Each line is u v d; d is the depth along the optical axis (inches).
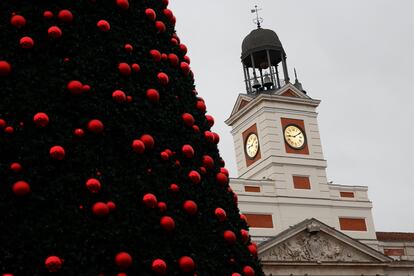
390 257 1503.4
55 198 296.8
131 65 351.6
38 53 328.2
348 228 1480.1
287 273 1317.7
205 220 345.1
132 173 324.5
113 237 301.4
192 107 379.2
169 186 336.5
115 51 349.1
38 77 319.6
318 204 1461.6
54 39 333.7
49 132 309.9
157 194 328.2
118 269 297.9
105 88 334.0
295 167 1482.5
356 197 1524.4
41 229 288.5
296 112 1549.0
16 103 309.0
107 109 329.1
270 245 1306.6
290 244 1342.3
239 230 366.6
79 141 314.2
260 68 1660.9
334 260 1370.6
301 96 1562.5
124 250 302.4
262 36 1628.9
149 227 316.8
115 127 328.8
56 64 328.2
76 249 289.9
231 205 370.6
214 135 384.2
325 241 1382.9
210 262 334.6
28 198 293.7
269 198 1416.1
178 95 372.2
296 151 1503.4
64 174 304.0
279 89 1537.9
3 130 301.4
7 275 275.1
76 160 308.3
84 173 307.7
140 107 343.3
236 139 1606.8
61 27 339.3
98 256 294.8
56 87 320.8
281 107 1534.2
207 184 358.9
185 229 331.9
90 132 319.3
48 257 282.8
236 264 348.8
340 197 1504.7
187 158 354.0
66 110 319.3
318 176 1501.0
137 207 317.4
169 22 398.3
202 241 338.3
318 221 1371.8
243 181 1406.3
